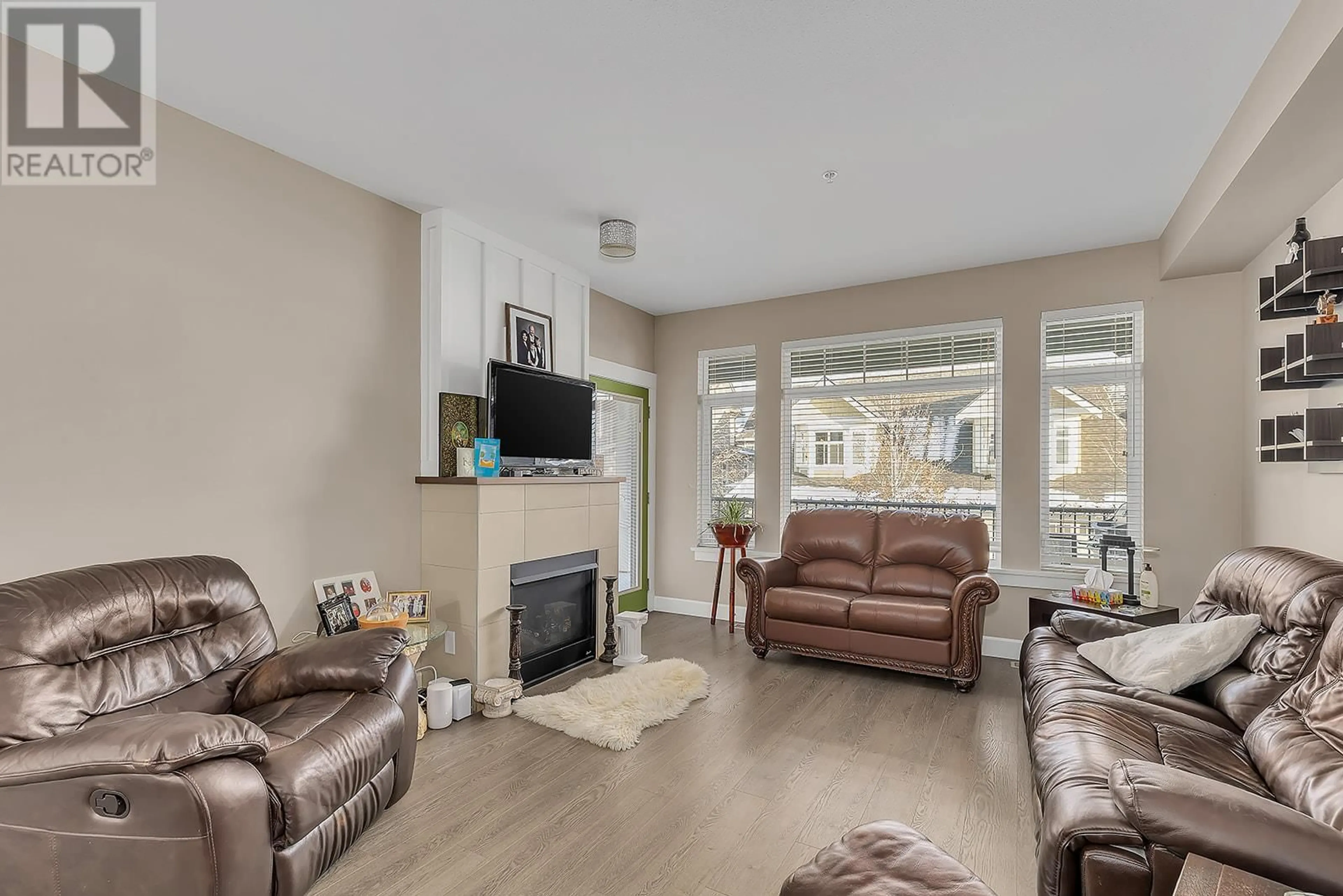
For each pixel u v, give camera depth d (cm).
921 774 262
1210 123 266
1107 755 172
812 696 356
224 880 150
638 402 575
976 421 455
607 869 199
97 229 238
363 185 333
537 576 384
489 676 349
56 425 226
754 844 213
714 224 379
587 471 449
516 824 224
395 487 350
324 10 204
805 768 267
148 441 250
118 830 148
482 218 376
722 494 561
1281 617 213
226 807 151
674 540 580
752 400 550
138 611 208
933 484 469
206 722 156
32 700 173
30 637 179
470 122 272
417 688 240
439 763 271
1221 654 229
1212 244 333
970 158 298
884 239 401
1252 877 105
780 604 416
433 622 331
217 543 272
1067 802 149
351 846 198
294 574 301
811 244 410
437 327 364
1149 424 398
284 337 298
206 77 240
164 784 145
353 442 328
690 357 578
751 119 268
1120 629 278
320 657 223
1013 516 438
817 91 247
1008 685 377
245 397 283
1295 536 302
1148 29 210
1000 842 213
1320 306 235
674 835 218
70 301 230
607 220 375
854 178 320
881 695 359
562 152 297
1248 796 123
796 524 474
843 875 130
